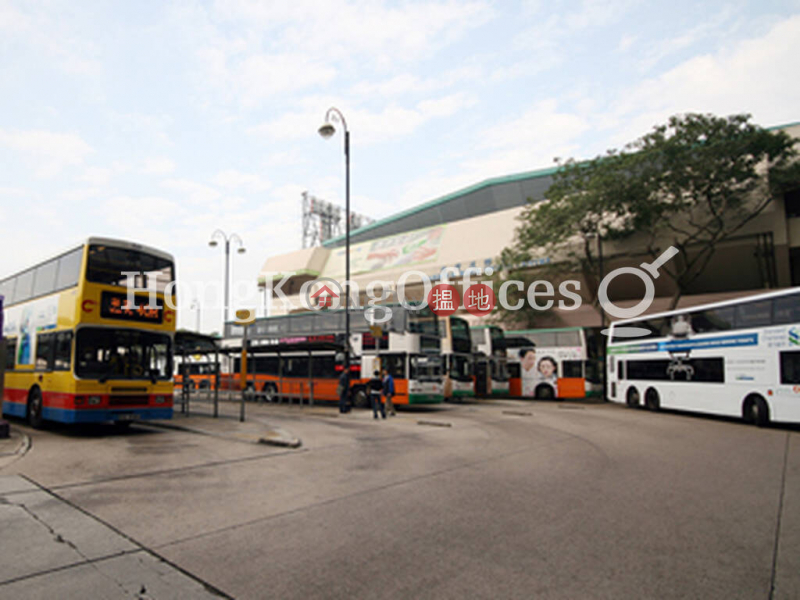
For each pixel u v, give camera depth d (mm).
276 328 25469
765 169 28812
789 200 30641
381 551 4523
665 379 20188
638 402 22016
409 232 52219
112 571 4016
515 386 30000
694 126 27438
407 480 7449
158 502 6043
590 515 5699
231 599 3566
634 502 6297
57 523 5180
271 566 4160
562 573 4059
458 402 27891
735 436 13484
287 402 24797
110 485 6836
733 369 16781
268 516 5559
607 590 3746
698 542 4820
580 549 4605
